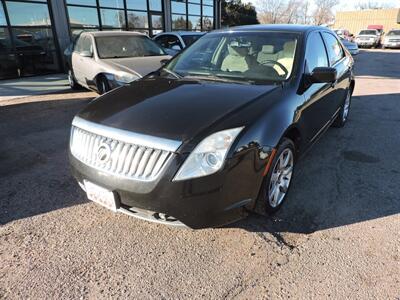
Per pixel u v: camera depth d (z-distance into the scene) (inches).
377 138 198.5
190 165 84.5
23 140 193.2
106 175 91.0
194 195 85.3
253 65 133.6
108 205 94.5
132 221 113.3
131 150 88.5
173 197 85.0
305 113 124.5
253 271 91.4
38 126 220.8
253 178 95.6
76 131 104.0
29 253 97.9
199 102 102.8
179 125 90.4
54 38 457.4
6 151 175.9
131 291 84.8
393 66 592.4
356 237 105.3
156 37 407.2
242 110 98.0
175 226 90.6
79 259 95.7
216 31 161.6
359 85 385.7
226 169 87.4
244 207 97.0
